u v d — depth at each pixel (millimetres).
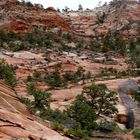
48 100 46344
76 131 22906
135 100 55656
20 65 80250
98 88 46844
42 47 99188
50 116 33562
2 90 21922
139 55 100562
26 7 137000
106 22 158000
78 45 109812
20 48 93188
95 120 40938
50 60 86312
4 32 104500
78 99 47219
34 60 85375
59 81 68250
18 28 118000
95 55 99938
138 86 63688
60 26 134250
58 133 19172
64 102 52750
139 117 49594
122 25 153000
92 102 46719
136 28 150625
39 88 65062
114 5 175250
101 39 133500
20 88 58969
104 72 83438
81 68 82812
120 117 48812
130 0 173125
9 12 127250
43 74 77125
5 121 16078
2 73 46406
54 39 113312
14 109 19156
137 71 81312
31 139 15875
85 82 69062
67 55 93938
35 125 18156
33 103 41062
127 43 130125
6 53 86688
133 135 41438
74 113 38031
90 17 163625
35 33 117250
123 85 63281
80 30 148750
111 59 97000
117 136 38938
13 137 15000
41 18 132250
